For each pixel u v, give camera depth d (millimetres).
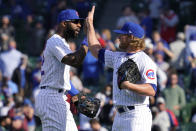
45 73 20719
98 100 21500
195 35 46344
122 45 19781
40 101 20688
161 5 55125
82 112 21344
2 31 56062
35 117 38438
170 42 52562
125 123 19656
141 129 19422
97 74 46406
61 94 20750
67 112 20750
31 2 66500
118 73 18891
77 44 55031
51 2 62500
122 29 19672
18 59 47875
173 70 39344
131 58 19578
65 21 20625
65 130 20625
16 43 58125
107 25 63531
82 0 50781
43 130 20922
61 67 20625
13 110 36625
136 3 63062
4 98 39656
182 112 37625
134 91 18844
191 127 35406
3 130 36281
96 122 33656
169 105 38281
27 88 45375
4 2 66438
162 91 39031
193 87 43250
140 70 19375
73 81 41688
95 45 20625
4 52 48125
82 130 34656
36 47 58062
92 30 20859
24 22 62438
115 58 20047
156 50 45688
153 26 52906
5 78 42281
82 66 47031
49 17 58781
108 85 37312
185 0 59406
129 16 52125
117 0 66875
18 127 36219
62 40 20438
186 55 46094
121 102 19734
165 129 34156
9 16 63625
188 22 58219
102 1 66438
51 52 20453
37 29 58281
